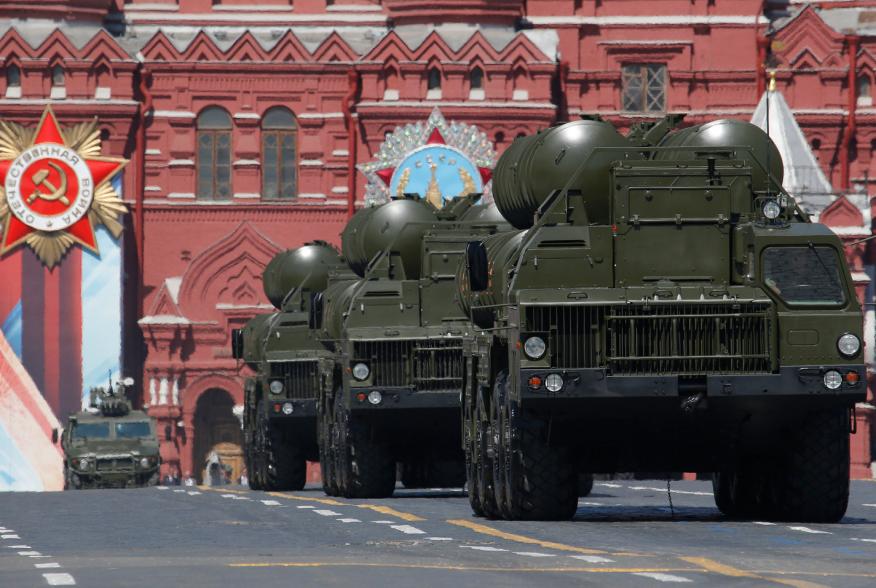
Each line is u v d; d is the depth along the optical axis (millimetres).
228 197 192000
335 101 191625
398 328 78062
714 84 194125
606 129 59531
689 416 51844
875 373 174375
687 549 42688
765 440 53125
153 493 95188
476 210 86562
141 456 147625
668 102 194625
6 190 184875
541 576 35125
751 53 194125
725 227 53531
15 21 189000
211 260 190625
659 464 53969
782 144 178625
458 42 189500
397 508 66250
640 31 194250
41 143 186125
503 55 188625
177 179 190750
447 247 80125
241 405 189500
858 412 172000
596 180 55312
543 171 59062
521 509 53719
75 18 189875
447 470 92312
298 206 191125
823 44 193250
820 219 174375
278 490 103875
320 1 195000
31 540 50875
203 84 191625
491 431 56938
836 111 192250
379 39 189625
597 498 79250
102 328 185375
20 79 187875
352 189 190375
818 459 52656
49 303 184875
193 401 189000
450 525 53250
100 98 188625
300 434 102500
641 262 53250
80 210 185750
